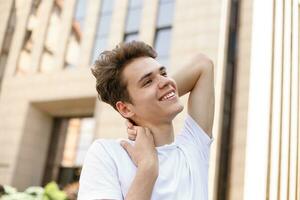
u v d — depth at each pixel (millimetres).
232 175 12078
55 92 16375
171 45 14477
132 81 1224
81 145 16953
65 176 16703
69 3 17375
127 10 16062
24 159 16453
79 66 16234
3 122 16891
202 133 1331
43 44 17172
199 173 1214
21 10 17750
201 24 14250
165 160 1171
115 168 1119
